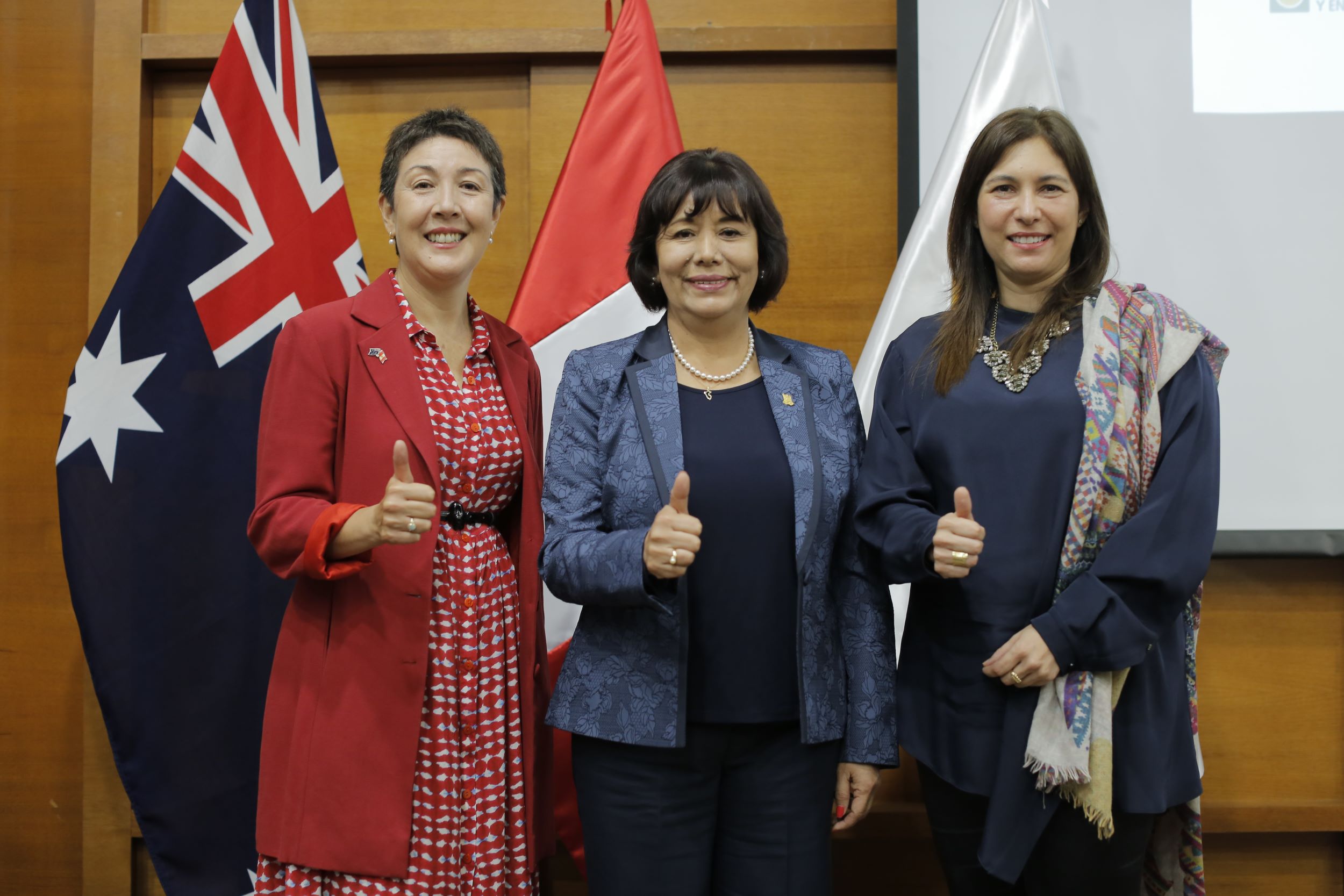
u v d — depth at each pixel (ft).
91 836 6.33
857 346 6.56
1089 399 3.87
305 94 5.79
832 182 6.58
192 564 5.60
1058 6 6.03
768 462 4.01
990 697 3.92
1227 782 6.14
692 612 3.91
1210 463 3.85
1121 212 6.00
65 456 5.48
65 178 6.62
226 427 5.61
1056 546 3.86
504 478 4.23
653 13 6.63
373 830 3.78
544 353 5.74
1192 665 4.18
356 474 3.95
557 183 6.02
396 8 6.63
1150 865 4.39
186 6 6.63
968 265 4.33
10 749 6.53
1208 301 5.98
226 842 5.66
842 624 4.20
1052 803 3.78
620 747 3.91
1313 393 5.92
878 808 6.09
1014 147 4.13
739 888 3.99
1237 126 5.96
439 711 3.93
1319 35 5.93
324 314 4.14
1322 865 6.18
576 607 5.75
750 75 6.59
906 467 4.15
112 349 5.50
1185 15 5.97
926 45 6.18
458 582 4.02
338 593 3.96
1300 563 6.14
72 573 5.50
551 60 6.57
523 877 4.13
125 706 5.53
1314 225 5.92
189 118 6.67
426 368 4.17
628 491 3.95
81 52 6.63
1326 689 6.12
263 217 5.66
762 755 3.99
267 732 3.99
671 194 4.09
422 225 4.20
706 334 4.24
